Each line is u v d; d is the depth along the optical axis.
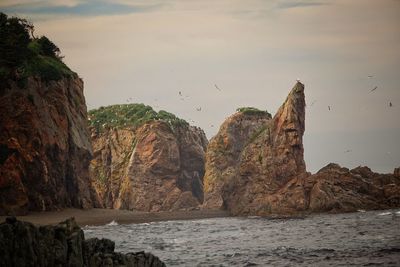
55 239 83.81
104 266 89.25
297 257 137.50
